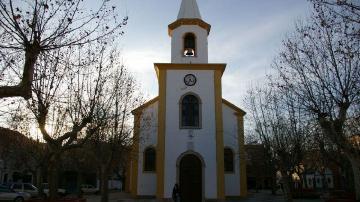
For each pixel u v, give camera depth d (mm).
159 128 25047
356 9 10359
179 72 26312
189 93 25875
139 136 25828
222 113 28078
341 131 14641
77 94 15742
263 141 23219
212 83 26141
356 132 19422
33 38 9273
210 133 25125
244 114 28766
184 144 24859
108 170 20453
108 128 20047
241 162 27609
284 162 20859
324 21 12469
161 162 24422
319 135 23422
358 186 16109
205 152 24734
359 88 13844
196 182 24406
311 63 14695
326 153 25438
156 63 26234
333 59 14289
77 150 31656
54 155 14344
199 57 26719
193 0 28156
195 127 25219
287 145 20984
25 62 9219
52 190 15953
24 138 27109
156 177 25234
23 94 9148
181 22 27172
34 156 24922
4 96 9039
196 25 27266
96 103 16391
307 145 24656
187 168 24625
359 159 15242
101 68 16578
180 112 25469
